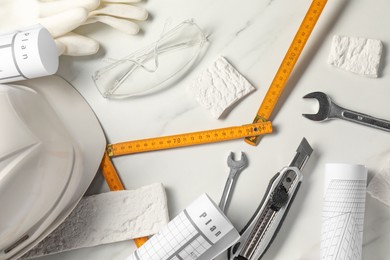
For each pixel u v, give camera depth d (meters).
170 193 1.61
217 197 1.60
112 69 1.62
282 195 1.48
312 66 1.59
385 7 1.56
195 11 1.61
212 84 1.58
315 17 1.54
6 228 1.32
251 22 1.60
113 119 1.63
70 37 1.56
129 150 1.61
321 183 1.58
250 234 1.51
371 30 1.57
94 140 1.58
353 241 1.44
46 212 1.43
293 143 1.59
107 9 1.55
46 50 1.41
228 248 1.55
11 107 1.32
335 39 1.55
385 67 1.57
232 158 1.59
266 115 1.57
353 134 1.57
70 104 1.58
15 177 1.28
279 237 1.59
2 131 1.28
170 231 1.43
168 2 1.61
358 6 1.57
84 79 1.63
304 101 1.59
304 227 1.58
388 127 1.53
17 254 1.45
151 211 1.58
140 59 1.62
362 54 1.54
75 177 1.49
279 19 1.59
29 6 1.54
